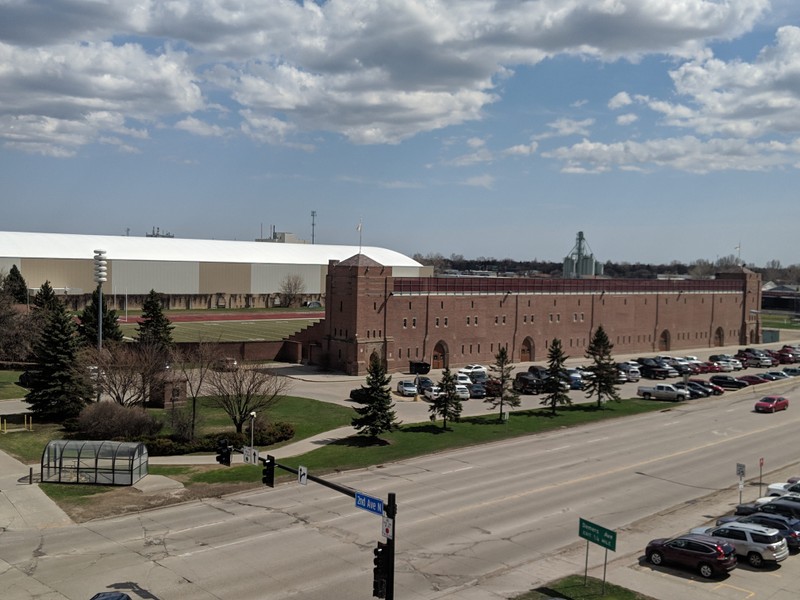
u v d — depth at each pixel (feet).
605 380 254.27
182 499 142.82
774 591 103.81
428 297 326.65
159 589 100.78
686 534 118.52
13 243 496.64
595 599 99.81
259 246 636.48
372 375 194.59
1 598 96.99
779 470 176.65
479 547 120.47
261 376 201.36
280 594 99.91
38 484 148.97
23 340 253.44
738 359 381.40
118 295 515.91
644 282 426.51
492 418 228.43
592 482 161.48
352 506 139.54
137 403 212.43
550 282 378.94
